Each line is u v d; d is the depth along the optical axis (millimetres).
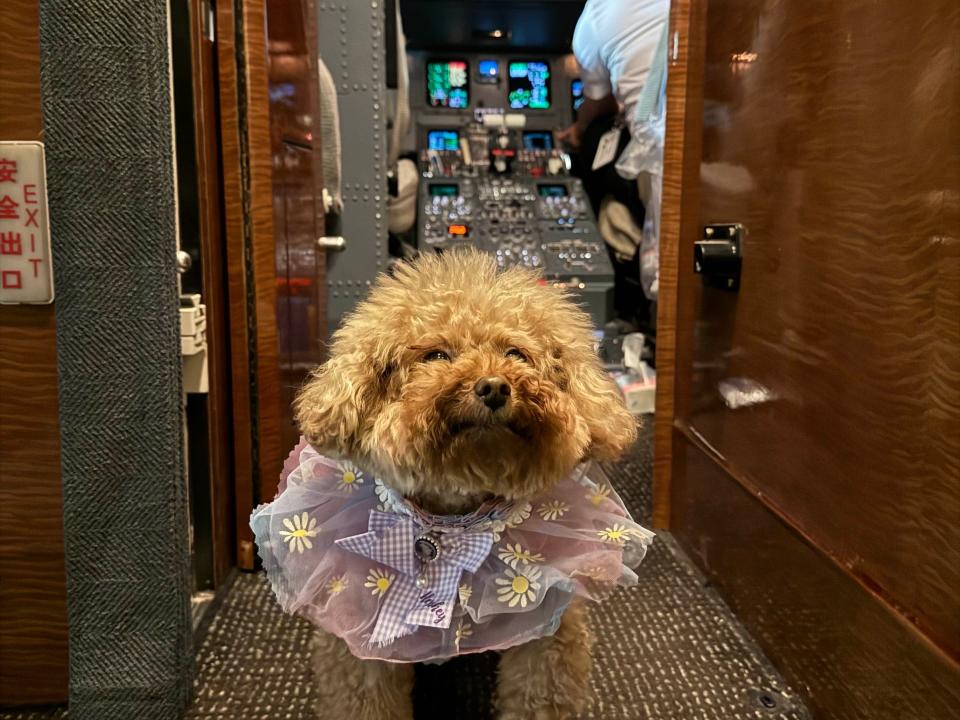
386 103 3068
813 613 1230
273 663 1398
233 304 1626
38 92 1119
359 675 1082
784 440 1344
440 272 1056
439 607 993
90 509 1168
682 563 1778
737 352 1542
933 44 915
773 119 1355
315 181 2189
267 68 1582
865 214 1072
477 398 873
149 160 1117
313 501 1080
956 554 898
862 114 1073
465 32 3887
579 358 1047
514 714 1094
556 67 4195
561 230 3508
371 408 985
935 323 925
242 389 1655
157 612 1205
